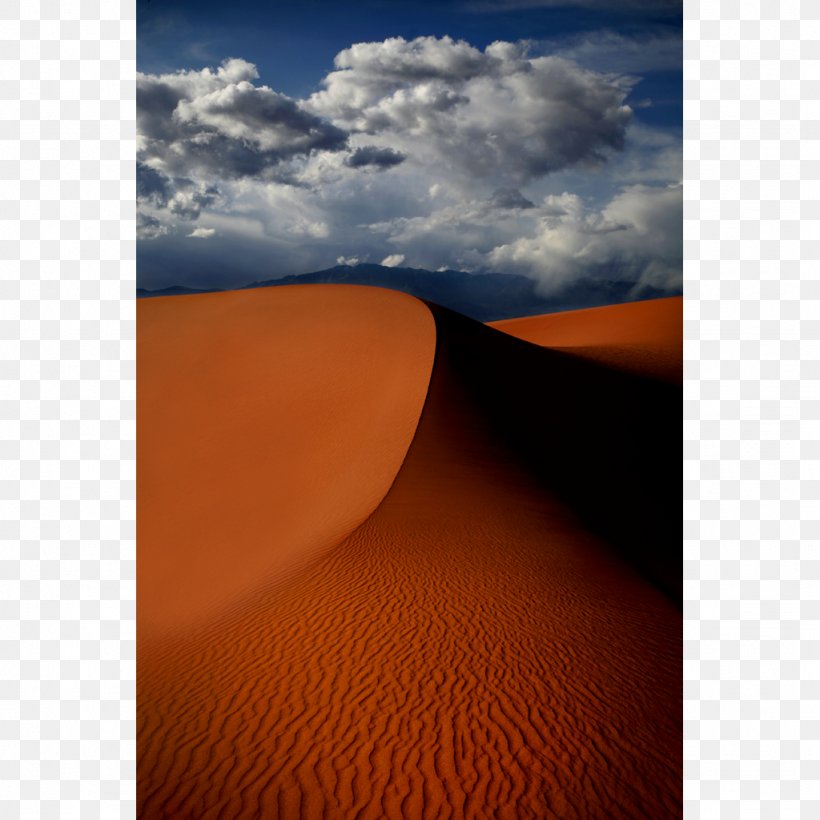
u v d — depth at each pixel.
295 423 23.19
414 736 7.57
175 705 8.51
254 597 12.38
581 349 46.38
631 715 8.04
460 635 9.60
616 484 20.53
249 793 6.87
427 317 28.94
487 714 7.91
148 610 15.41
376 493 16.12
